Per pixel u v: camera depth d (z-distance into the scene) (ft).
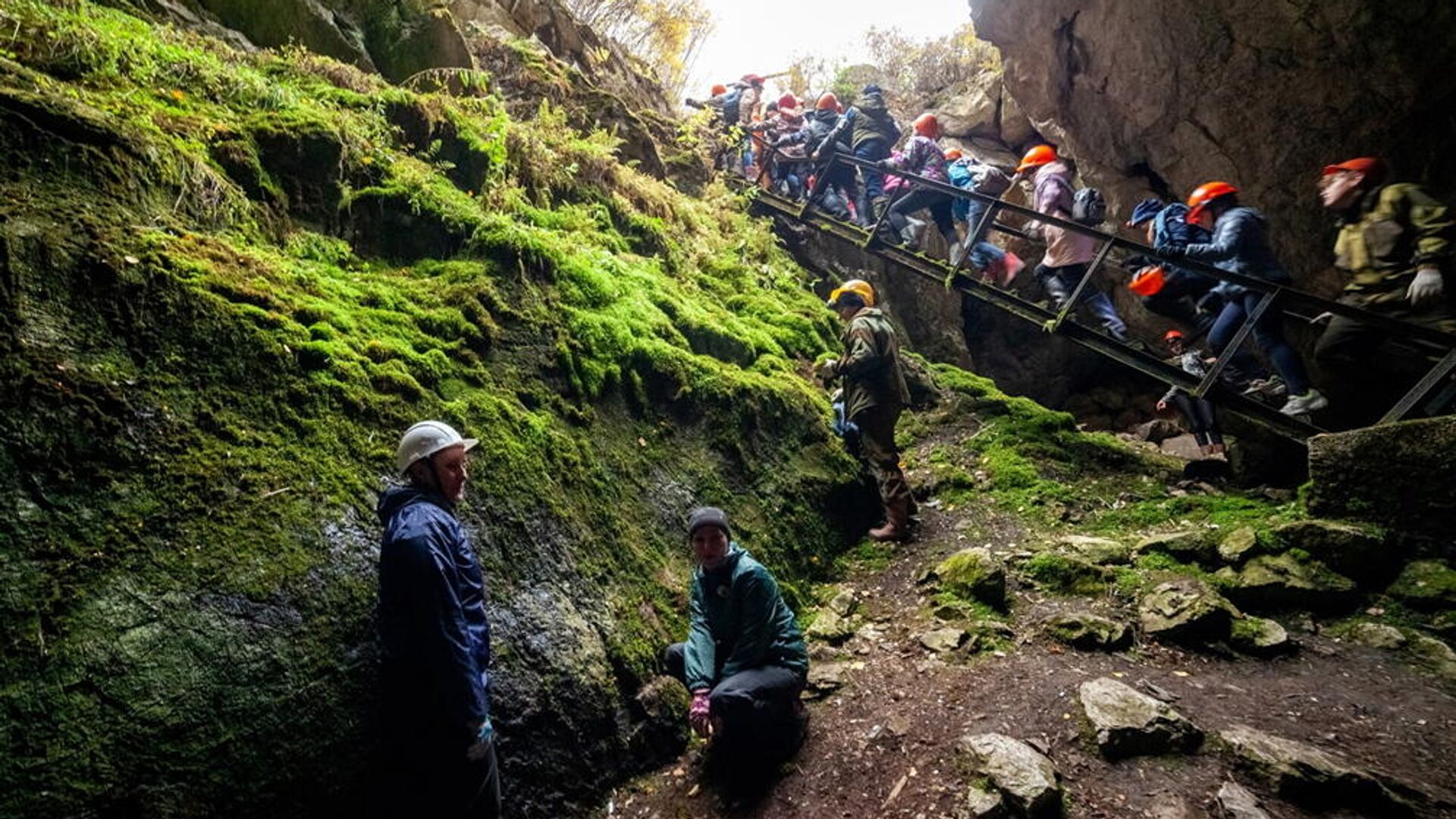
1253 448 18.60
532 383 12.37
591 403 13.26
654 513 13.09
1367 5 21.22
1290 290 16.37
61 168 8.58
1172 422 27.84
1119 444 22.00
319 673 7.59
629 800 9.81
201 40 14.71
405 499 7.70
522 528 10.44
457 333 11.83
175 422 7.83
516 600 9.83
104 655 6.43
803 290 26.78
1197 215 19.12
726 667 10.23
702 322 17.66
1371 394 18.58
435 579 7.06
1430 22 20.59
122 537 6.97
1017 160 40.50
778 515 15.33
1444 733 9.57
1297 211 25.03
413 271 12.91
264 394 8.74
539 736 9.24
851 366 16.05
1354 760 9.01
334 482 8.70
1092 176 31.73
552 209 18.26
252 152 11.43
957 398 23.70
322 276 11.11
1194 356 20.24
